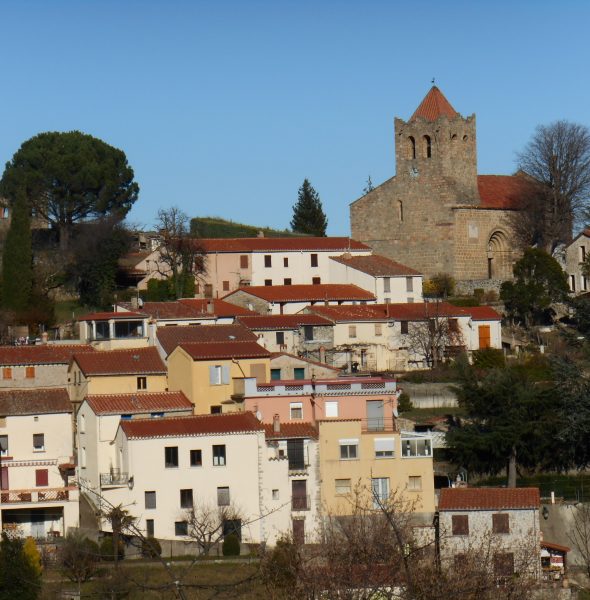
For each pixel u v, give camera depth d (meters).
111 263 189.00
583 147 189.62
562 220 188.38
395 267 182.88
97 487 119.69
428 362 161.00
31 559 102.69
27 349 144.62
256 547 107.38
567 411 127.81
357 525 95.31
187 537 115.19
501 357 152.38
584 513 110.38
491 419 127.31
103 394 128.25
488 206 190.62
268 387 124.56
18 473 127.81
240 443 117.75
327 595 71.69
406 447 119.25
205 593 95.69
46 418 131.50
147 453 116.56
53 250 195.50
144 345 150.50
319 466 118.56
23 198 181.12
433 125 190.12
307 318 159.88
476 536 100.94
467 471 126.69
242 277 186.75
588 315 157.88
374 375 143.25
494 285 186.12
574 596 97.88
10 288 177.62
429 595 69.62
